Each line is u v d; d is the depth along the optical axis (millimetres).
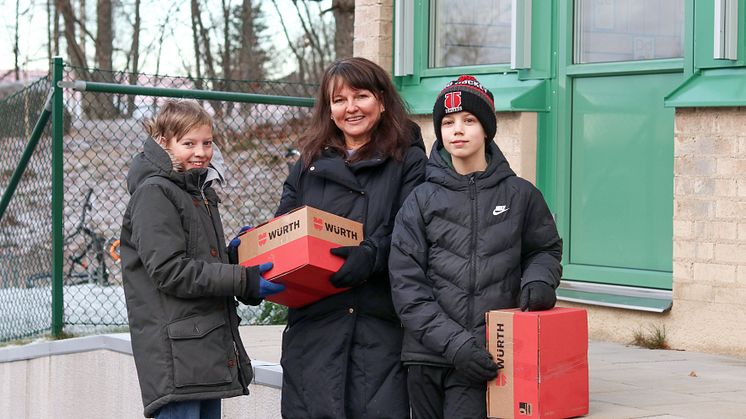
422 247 3691
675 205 5785
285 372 3977
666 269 6102
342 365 3818
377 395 3809
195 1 21281
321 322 3889
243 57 21172
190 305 3760
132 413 5730
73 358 6121
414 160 3977
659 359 5398
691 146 5715
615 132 6348
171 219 3734
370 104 3973
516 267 3707
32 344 6336
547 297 3623
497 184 3717
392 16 7449
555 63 6594
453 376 3688
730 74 5629
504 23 6902
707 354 5605
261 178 7617
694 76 5766
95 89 6238
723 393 4398
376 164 3926
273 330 6465
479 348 3557
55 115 6164
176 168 3834
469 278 3652
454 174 3727
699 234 5695
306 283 3771
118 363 5832
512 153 6641
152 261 3682
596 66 6391
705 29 5727
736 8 5535
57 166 6211
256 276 3736
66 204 8086
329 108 4078
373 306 3859
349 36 16734
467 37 7133
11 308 6965
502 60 6930
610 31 6363
